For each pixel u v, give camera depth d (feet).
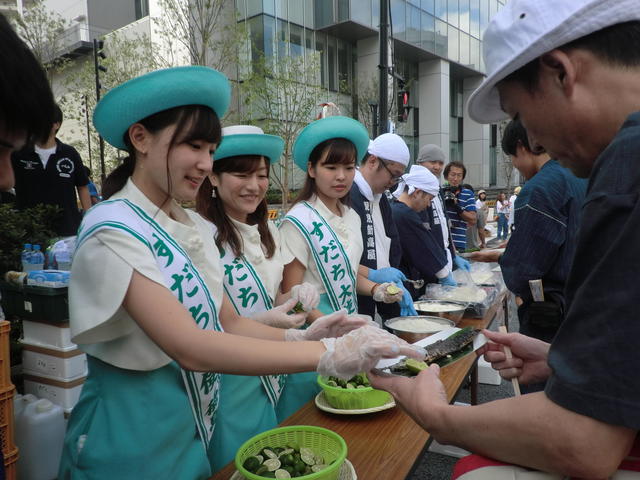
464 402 11.03
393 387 3.24
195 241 4.14
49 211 11.29
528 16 2.28
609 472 2.00
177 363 3.72
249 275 5.60
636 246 1.87
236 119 44.37
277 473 3.34
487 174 89.10
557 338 2.15
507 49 2.39
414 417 2.98
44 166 11.79
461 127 88.94
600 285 1.95
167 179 3.67
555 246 6.32
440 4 71.77
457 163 18.78
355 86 61.77
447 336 6.02
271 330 4.79
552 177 6.47
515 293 6.82
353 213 7.82
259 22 50.34
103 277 3.35
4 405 6.36
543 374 3.80
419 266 10.00
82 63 48.73
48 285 7.45
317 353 3.79
